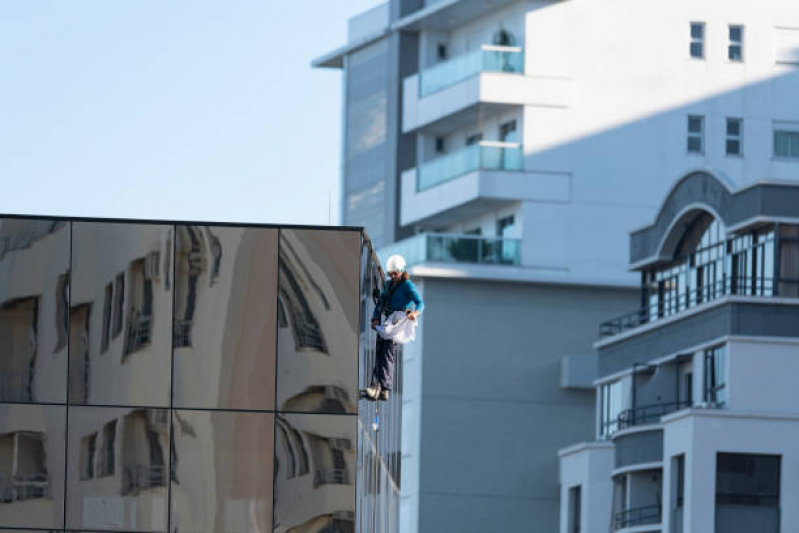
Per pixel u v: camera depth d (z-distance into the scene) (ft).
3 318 285.64
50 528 280.10
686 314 602.44
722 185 596.29
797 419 565.94
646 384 623.36
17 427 282.77
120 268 286.87
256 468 281.13
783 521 559.38
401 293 281.33
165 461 281.54
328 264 285.64
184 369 283.79
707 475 561.84
